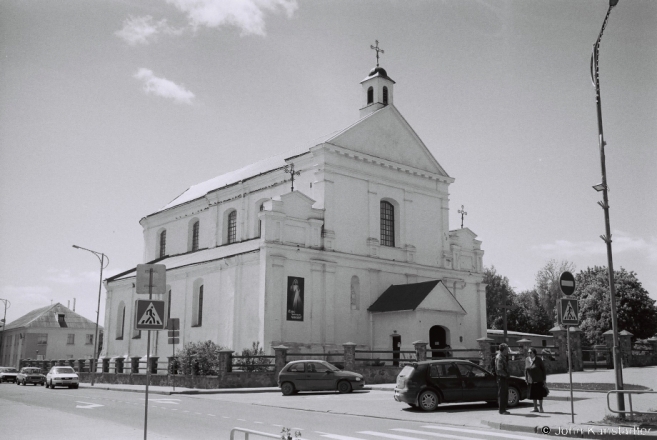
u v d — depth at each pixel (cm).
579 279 7312
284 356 3216
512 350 3812
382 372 3309
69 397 2700
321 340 3684
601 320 5856
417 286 3884
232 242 4469
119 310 5178
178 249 5178
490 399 1898
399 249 4191
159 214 5441
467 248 4650
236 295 3766
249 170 4938
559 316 1524
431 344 3806
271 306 3506
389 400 2291
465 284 4531
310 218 3766
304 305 3650
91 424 1588
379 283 4038
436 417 1733
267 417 1772
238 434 1402
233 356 3133
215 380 3080
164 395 2794
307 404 2175
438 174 4503
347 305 3850
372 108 4300
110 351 5122
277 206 3631
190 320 4194
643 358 4003
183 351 3681
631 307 5803
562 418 1570
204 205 4897
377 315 3919
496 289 7662
